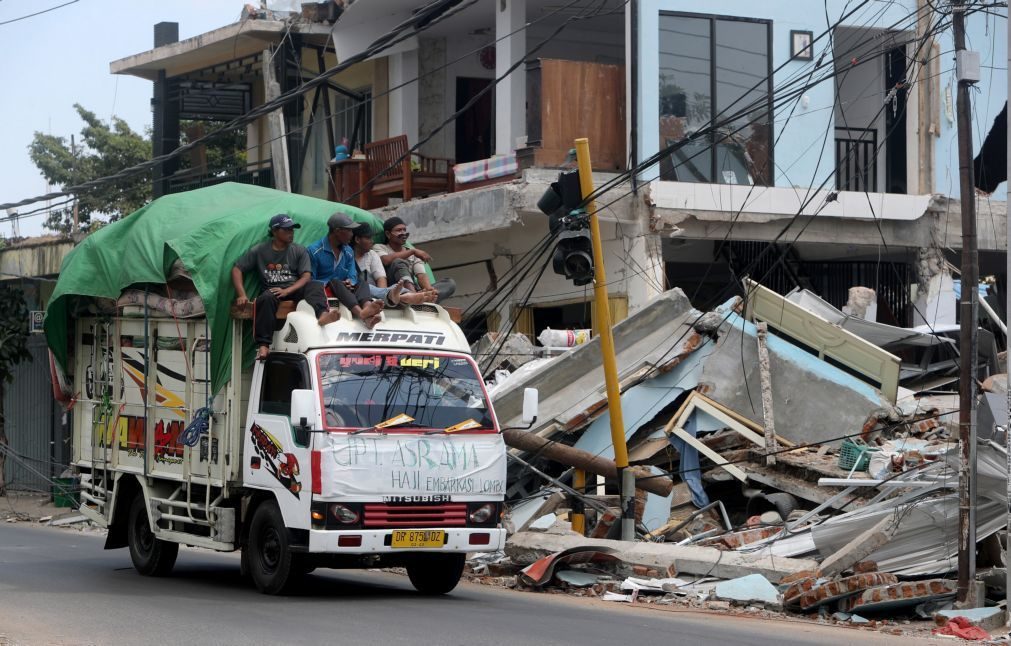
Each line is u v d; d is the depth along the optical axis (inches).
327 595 584.1
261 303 587.5
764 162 1032.2
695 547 676.7
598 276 719.1
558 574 660.1
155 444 675.4
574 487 808.9
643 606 589.0
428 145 1266.0
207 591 598.5
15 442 1571.1
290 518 552.4
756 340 840.9
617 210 999.6
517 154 1035.3
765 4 1035.3
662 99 1010.1
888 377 820.6
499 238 1127.6
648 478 751.7
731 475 800.3
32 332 1406.3
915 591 555.5
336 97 1374.3
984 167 1113.4
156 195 1475.1
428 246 1202.6
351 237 622.8
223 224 616.4
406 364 578.9
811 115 1046.4
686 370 848.9
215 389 610.9
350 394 557.3
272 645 416.8
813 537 624.1
